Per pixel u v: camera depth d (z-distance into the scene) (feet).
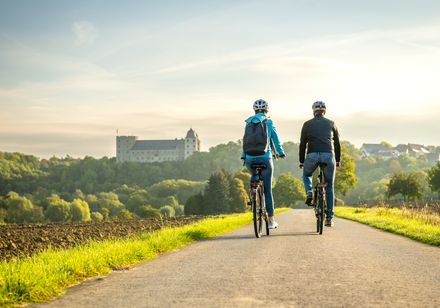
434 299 15.47
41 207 475.31
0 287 16.96
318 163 37.83
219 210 386.32
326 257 24.44
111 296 16.83
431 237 34.17
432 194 339.77
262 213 36.68
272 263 22.59
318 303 14.98
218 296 16.10
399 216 65.21
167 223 70.79
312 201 38.01
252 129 35.94
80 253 25.07
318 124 38.04
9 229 68.64
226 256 25.43
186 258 25.49
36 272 18.98
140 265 23.93
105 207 602.85
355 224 57.26
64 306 15.58
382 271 20.45
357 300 15.34
